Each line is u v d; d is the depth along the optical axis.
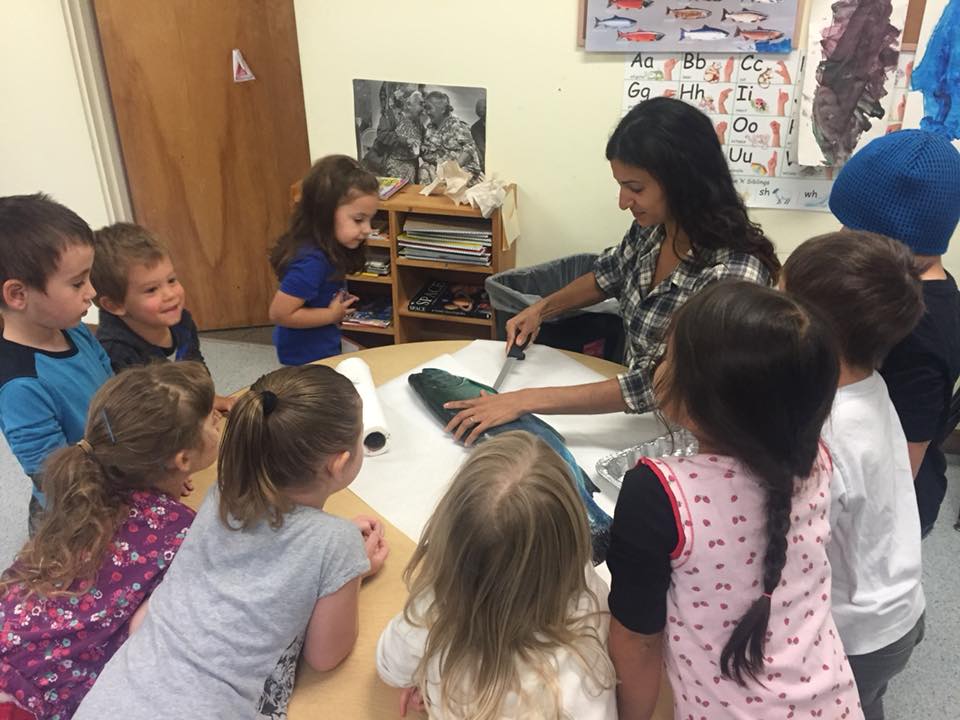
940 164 1.17
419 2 2.36
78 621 1.06
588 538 0.89
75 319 1.39
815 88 2.15
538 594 0.84
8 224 1.30
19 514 2.27
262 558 1.00
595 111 2.38
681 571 0.82
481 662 0.84
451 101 2.47
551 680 0.83
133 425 1.10
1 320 1.42
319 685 1.03
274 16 2.86
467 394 1.53
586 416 1.59
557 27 2.30
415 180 2.61
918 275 1.00
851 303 0.96
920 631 1.12
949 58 2.03
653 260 1.63
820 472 0.86
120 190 3.04
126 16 2.76
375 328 2.70
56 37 2.77
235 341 3.26
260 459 1.00
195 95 2.91
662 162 1.36
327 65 2.52
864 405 0.99
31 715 1.06
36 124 2.94
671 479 0.81
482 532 0.82
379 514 1.29
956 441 2.51
